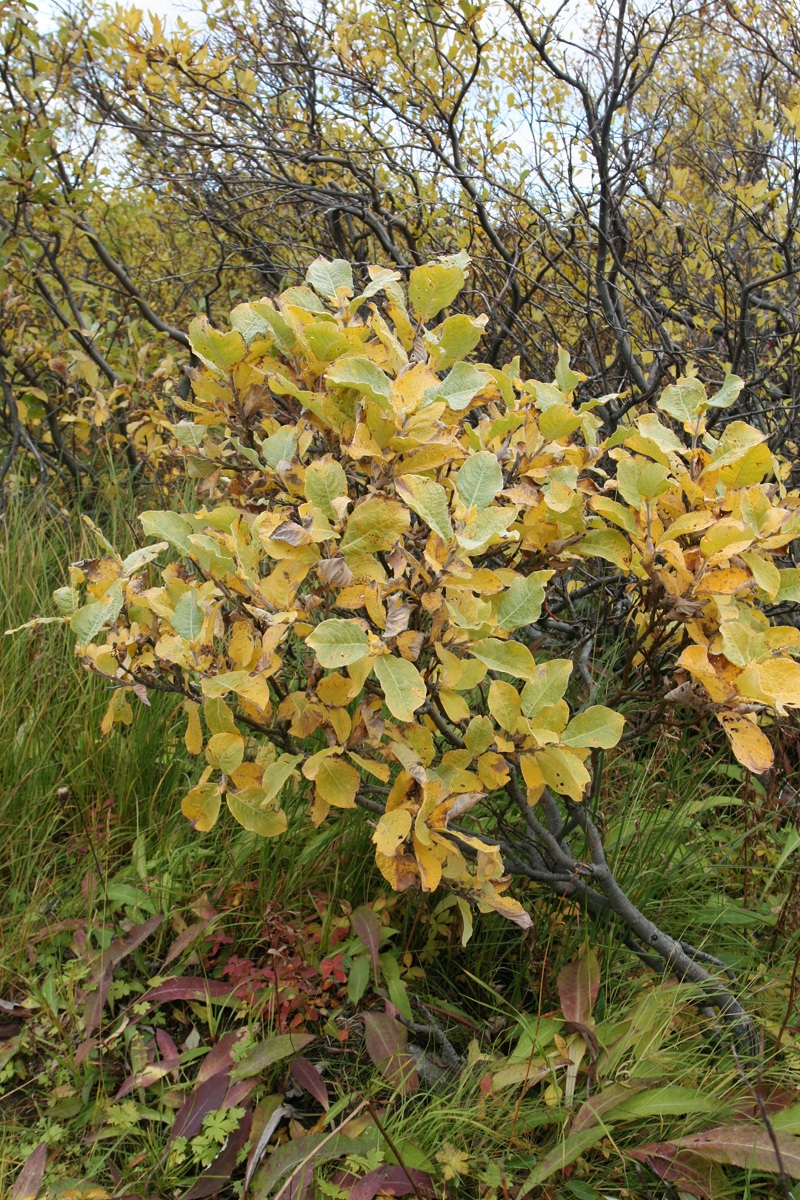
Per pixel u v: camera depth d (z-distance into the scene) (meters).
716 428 1.67
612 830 1.24
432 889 0.80
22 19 1.87
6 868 1.22
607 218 1.61
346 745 0.85
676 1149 0.90
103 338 2.53
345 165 1.76
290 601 0.83
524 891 1.19
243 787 0.88
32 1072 1.02
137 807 1.23
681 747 1.41
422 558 0.89
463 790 0.88
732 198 1.76
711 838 1.34
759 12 2.19
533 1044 0.93
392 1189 0.86
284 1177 0.89
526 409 0.98
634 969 1.14
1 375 2.12
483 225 1.67
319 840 1.18
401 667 0.76
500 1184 0.88
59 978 1.07
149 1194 0.88
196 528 0.92
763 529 0.88
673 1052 1.00
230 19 2.18
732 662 0.84
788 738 1.40
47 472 2.22
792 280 1.83
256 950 1.14
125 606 0.97
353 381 0.77
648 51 1.88
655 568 0.91
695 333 2.05
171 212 2.74
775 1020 1.08
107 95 2.29
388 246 1.75
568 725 0.86
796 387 1.78
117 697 0.97
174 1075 1.00
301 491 0.87
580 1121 0.91
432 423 0.81
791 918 1.20
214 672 0.86
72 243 2.38
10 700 1.36
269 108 2.22
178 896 1.16
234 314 0.96
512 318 1.76
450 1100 0.97
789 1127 0.89
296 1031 1.02
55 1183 0.88
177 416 2.19
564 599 1.23
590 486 0.99
